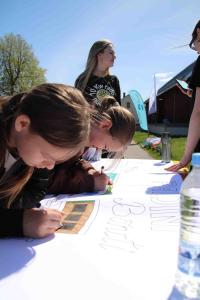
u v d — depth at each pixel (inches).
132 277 35.6
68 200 63.0
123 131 71.6
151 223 50.3
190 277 34.8
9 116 44.1
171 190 68.4
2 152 44.1
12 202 54.2
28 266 38.4
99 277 35.8
